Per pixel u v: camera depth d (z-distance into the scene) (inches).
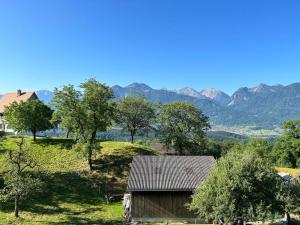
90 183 2448.3
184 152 3629.4
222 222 1285.7
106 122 2657.5
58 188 2343.8
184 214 1798.7
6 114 3149.6
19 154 1878.7
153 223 1779.0
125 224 1758.1
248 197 1205.7
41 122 3102.9
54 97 2581.2
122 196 2299.5
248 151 1350.9
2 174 2481.5
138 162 1998.0
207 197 1237.7
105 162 2763.3
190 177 1851.6
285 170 3307.1
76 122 2573.8
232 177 1216.8
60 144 3051.2
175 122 3528.5
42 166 2669.8
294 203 1272.1
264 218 1168.8
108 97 2694.4
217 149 5561.0
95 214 1950.1
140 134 3735.2
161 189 1775.3
